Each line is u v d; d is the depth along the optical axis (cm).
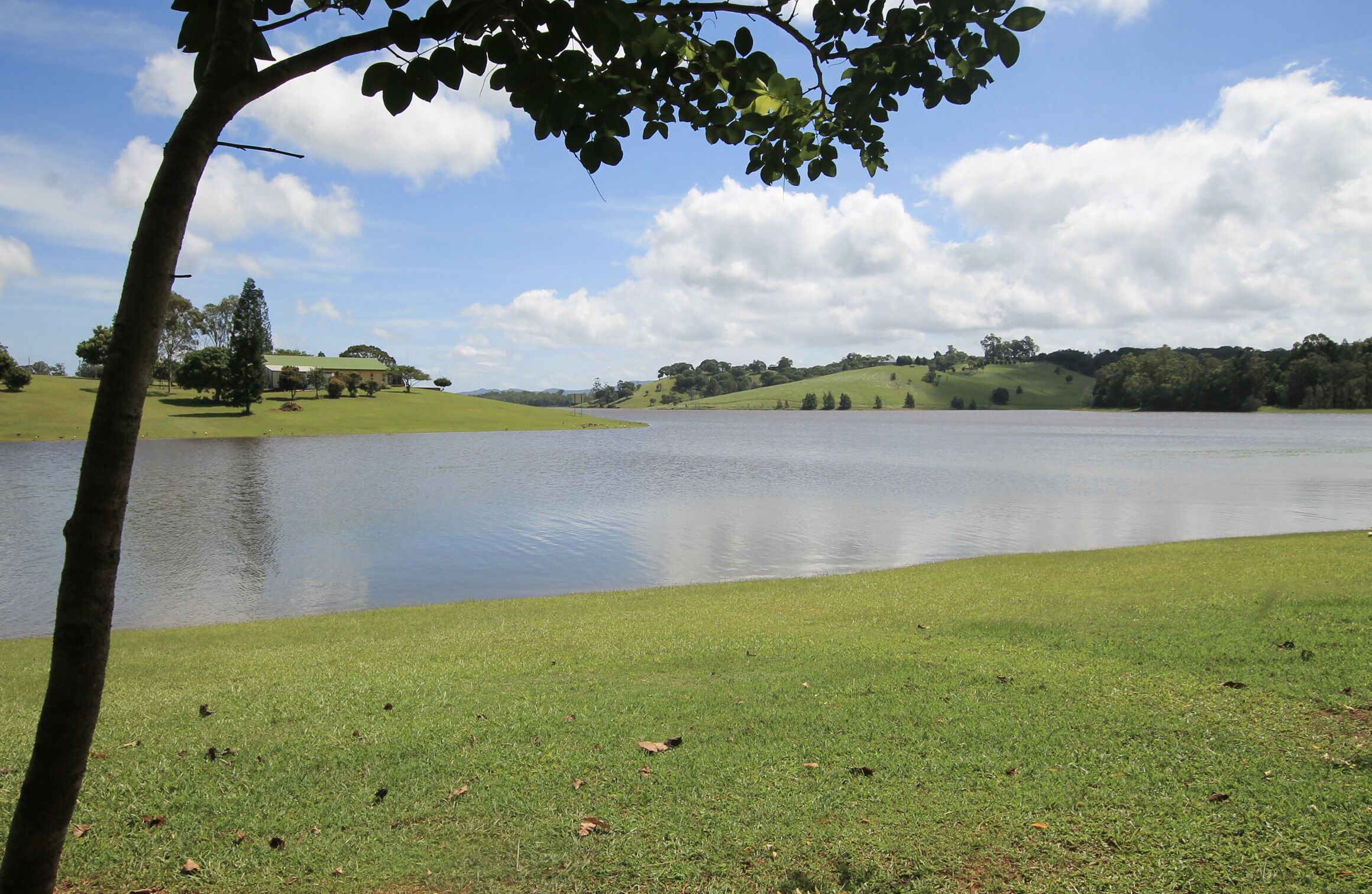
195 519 2845
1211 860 389
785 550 2172
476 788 498
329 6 249
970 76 315
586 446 7556
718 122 343
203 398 10812
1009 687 660
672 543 2291
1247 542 1792
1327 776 462
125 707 696
